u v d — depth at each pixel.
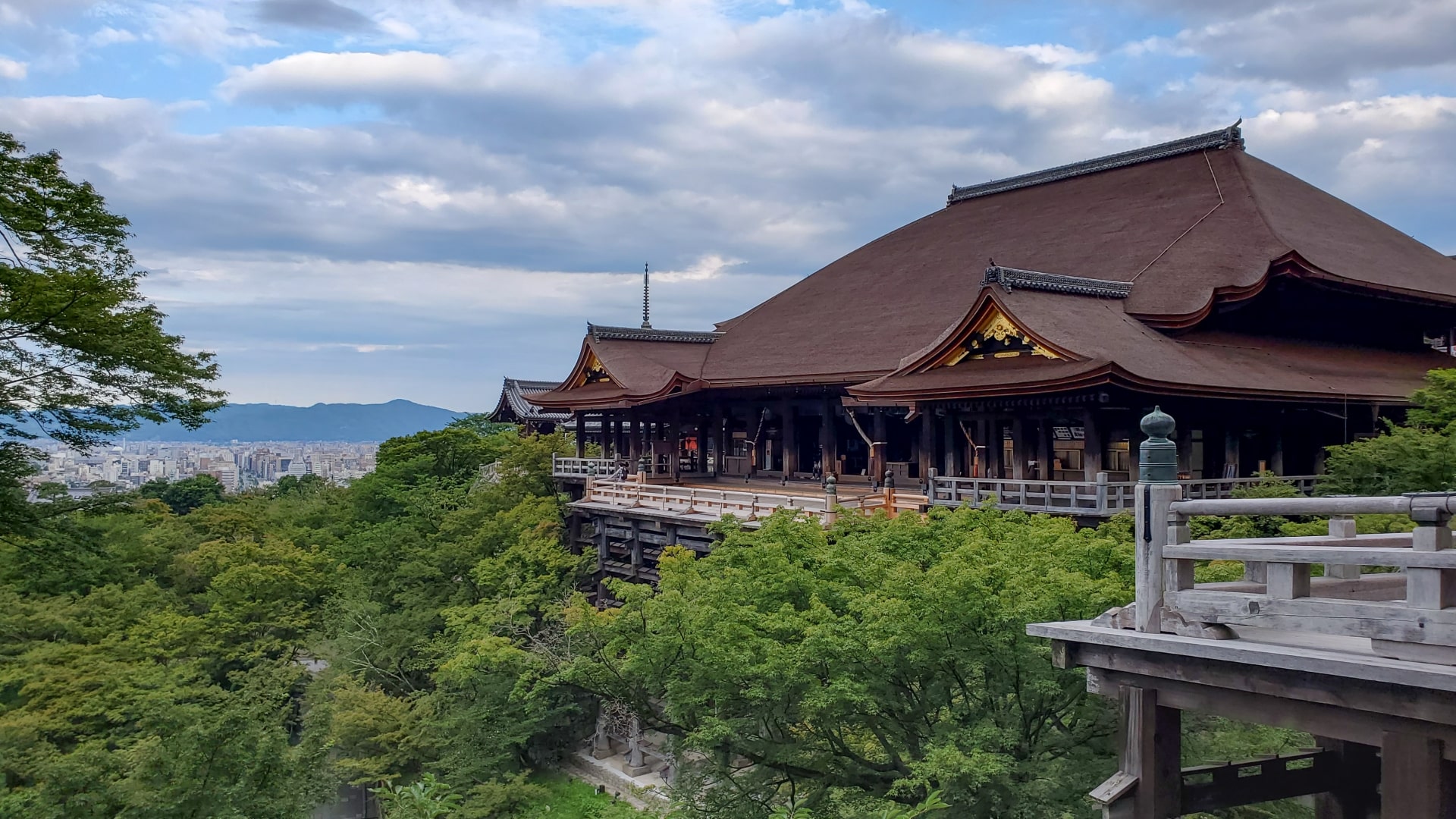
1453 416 27.08
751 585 20.17
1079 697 16.11
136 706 24.12
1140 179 46.56
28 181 21.83
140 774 18.55
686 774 20.36
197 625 32.88
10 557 25.69
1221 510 7.16
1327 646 6.67
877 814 14.84
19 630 31.91
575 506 41.03
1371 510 6.32
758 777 19.09
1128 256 38.41
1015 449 29.12
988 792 15.55
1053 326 28.08
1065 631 7.84
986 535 19.78
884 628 15.70
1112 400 26.36
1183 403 27.66
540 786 30.95
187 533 44.34
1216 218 39.25
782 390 42.16
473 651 28.72
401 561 39.28
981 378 27.94
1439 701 5.90
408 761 31.48
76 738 26.75
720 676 18.33
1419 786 6.08
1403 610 6.05
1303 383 29.55
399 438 53.59
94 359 22.41
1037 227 46.19
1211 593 7.11
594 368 48.50
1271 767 9.73
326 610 36.94
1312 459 32.69
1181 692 7.44
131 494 25.30
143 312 23.27
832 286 50.84
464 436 54.22
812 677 17.02
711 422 47.06
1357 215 44.47
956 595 15.55
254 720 19.67
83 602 34.84
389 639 34.53
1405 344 40.97
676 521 34.47
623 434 55.25
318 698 32.28
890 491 29.42
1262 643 6.85
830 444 39.81
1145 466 7.63
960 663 16.11
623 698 21.44
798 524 22.62
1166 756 7.67
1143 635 7.32
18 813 18.14
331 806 32.94
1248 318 34.97
